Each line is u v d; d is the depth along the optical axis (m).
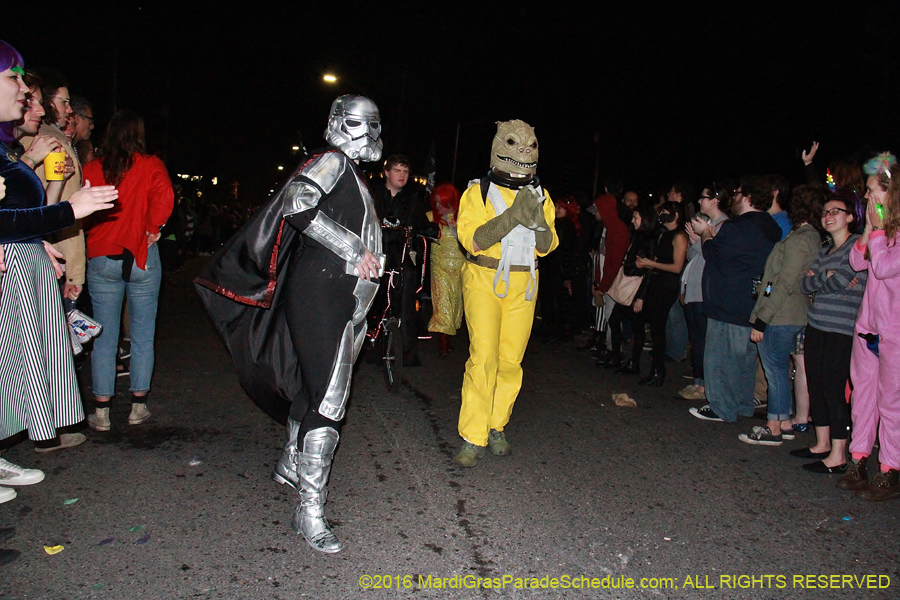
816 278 4.59
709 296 5.52
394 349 6.11
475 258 4.48
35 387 3.65
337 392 3.32
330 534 3.37
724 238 5.36
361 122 3.35
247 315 3.60
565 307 9.09
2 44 3.29
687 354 8.64
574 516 3.82
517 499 4.02
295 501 3.86
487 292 4.45
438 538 3.52
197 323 9.40
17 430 3.63
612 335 7.51
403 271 6.61
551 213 4.61
